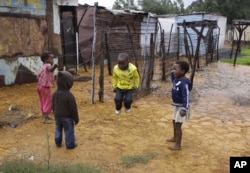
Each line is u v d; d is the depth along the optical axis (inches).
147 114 201.8
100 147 146.6
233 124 188.9
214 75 378.6
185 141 157.5
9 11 256.2
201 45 565.3
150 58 268.5
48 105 175.5
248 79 356.2
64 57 331.0
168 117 196.7
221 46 774.5
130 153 140.6
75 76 326.3
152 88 279.3
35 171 108.0
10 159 126.8
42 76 172.7
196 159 137.3
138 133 166.9
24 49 273.1
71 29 345.1
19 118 183.6
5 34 255.9
